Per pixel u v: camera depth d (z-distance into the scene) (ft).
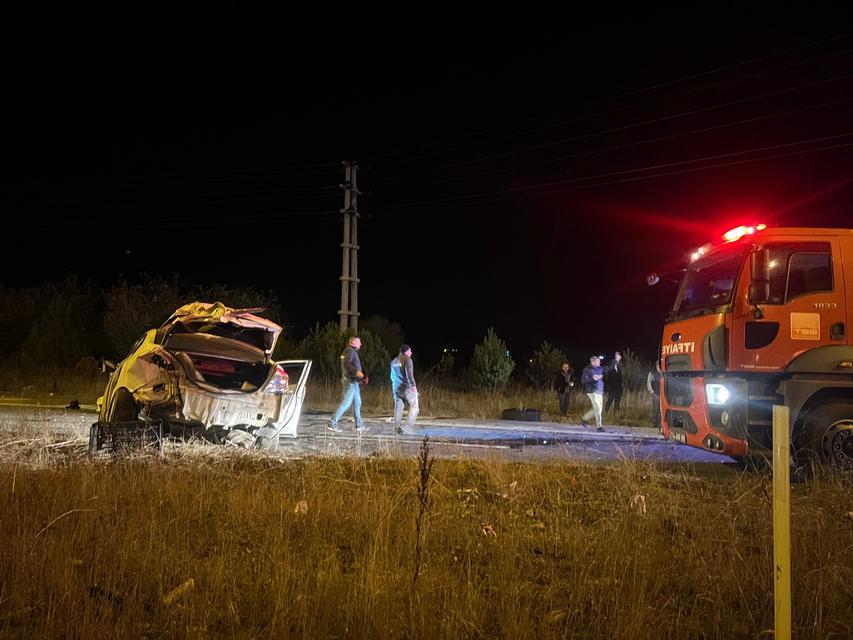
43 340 85.30
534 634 12.36
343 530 17.95
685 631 12.78
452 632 12.17
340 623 12.57
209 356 29.84
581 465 28.27
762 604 14.01
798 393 27.27
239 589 13.88
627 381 67.15
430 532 17.63
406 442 36.58
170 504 19.49
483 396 69.00
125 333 86.17
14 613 12.18
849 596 14.52
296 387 31.55
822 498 23.22
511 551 16.55
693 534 18.01
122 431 27.07
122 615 12.35
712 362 28.35
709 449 28.73
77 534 16.31
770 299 27.73
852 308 27.58
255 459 27.25
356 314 77.30
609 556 16.03
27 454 27.30
